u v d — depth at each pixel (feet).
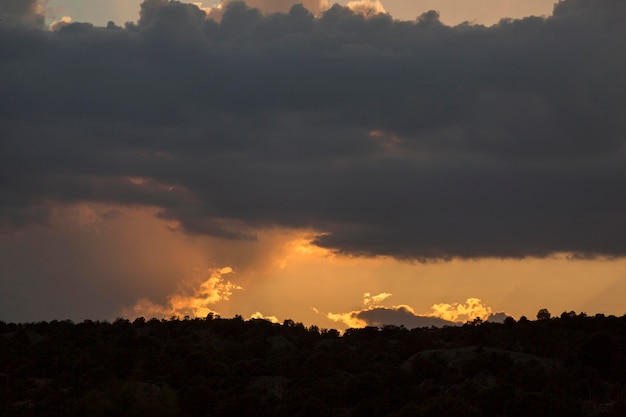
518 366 426.92
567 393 387.96
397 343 579.07
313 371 493.36
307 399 410.11
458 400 362.53
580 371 425.28
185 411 399.65
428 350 513.86
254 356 545.44
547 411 355.77
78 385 446.60
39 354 502.38
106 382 335.06
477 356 453.58
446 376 447.01
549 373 431.02
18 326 606.55
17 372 475.31
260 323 650.02
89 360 485.15
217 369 486.38
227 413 392.27
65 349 523.70
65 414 373.61
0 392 433.89
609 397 392.68
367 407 392.27
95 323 622.13
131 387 327.67
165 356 507.71
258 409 395.55
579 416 355.56
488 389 376.89
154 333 612.29
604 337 445.37
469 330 579.48
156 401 338.34
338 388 432.25
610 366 436.35
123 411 320.50
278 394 451.94
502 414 363.76
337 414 392.27
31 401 425.28
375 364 500.33
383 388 425.28
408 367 480.64
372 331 625.00
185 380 453.58
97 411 317.83
